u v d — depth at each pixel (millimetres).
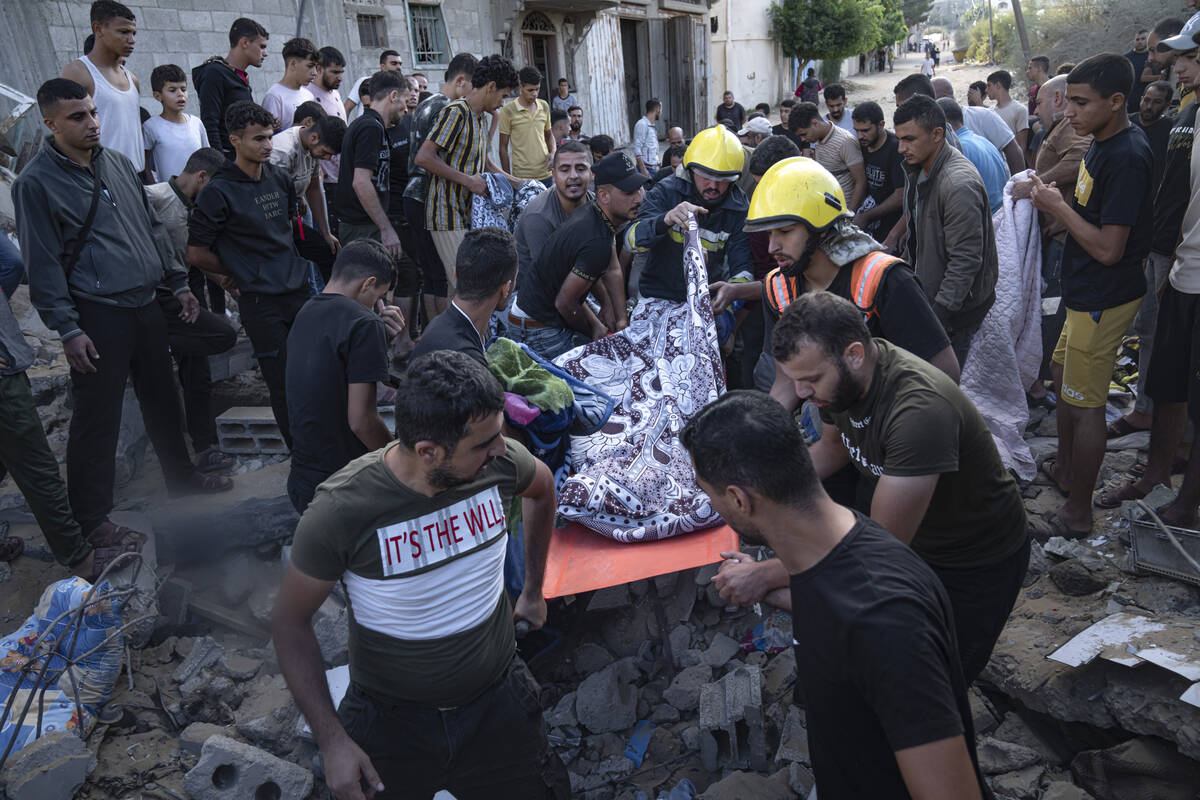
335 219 6734
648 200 4625
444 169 5277
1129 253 3418
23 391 3420
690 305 4000
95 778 2959
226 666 3445
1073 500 3771
